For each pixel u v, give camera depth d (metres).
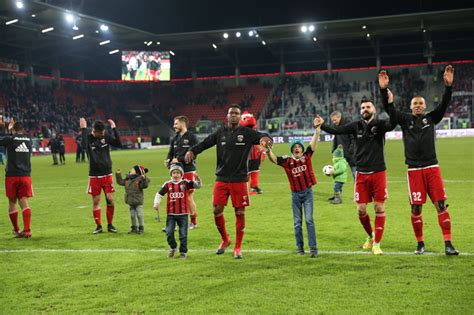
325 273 6.34
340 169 11.78
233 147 7.41
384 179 7.34
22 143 9.34
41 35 47.19
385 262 6.76
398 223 9.39
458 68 54.16
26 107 51.47
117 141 9.65
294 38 53.06
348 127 7.49
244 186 7.38
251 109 59.03
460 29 50.00
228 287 5.88
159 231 9.52
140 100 63.66
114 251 7.89
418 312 4.94
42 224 10.63
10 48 52.88
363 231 8.83
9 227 10.36
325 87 57.28
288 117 55.34
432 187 7.09
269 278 6.19
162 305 5.34
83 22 45.56
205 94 62.50
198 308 5.22
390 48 56.94
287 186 15.88
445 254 7.04
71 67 61.50
